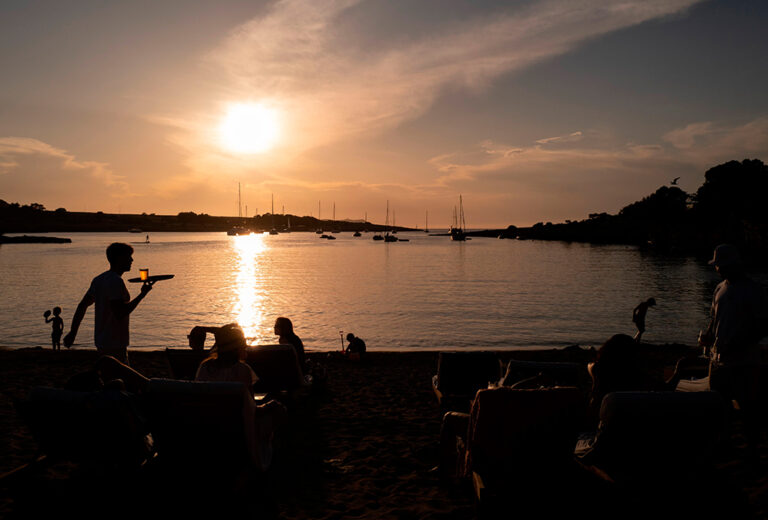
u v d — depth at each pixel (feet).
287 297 112.37
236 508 15.49
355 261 258.16
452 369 26.09
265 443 17.48
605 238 543.39
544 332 75.31
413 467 18.99
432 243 571.28
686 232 364.38
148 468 16.24
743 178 377.91
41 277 162.71
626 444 14.69
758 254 284.41
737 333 18.22
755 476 17.38
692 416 14.29
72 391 15.43
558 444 15.01
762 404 17.92
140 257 280.51
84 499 15.87
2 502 15.66
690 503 15.31
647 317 90.68
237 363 16.88
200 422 15.30
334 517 14.93
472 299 112.68
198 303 101.35
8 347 59.11
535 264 245.86
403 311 93.45
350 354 45.70
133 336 68.28
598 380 16.60
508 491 15.19
